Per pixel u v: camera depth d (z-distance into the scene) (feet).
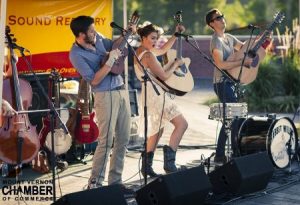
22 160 21.95
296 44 48.19
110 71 20.16
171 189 17.79
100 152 20.59
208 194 19.61
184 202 18.19
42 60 27.66
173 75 23.65
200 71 64.49
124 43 20.15
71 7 28.17
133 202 20.02
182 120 24.03
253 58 25.36
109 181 21.20
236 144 23.99
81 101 25.52
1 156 21.65
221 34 25.61
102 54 20.33
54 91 25.22
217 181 20.43
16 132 21.63
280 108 44.01
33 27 27.37
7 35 21.66
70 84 28.17
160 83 23.41
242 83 25.61
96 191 16.38
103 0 28.96
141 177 24.22
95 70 20.15
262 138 23.48
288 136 24.26
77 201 15.90
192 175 18.58
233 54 25.30
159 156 28.37
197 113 42.63
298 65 46.85
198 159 27.63
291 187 22.52
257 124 23.84
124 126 20.94
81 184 23.41
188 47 64.59
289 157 24.30
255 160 20.74
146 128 20.44
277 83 46.21
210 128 36.88
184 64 23.97
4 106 20.98
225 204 20.06
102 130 20.49
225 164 20.26
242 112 23.63
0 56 17.80
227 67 24.98
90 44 20.11
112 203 16.49
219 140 25.23
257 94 45.03
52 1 27.71
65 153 26.45
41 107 25.31
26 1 27.12
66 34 28.14
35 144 22.15
